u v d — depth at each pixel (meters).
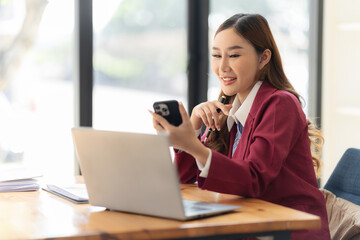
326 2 4.05
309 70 4.29
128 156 1.65
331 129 4.05
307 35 4.33
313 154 2.57
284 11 4.33
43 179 2.51
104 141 1.70
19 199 2.01
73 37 3.50
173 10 4.27
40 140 3.80
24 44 3.75
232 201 1.92
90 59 3.45
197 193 2.11
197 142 1.85
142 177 1.65
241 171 1.91
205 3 3.92
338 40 4.06
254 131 2.14
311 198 2.14
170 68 4.39
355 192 2.44
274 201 2.12
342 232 2.30
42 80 3.82
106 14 3.78
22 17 3.72
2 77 3.74
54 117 3.84
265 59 2.32
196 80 3.98
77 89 3.45
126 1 4.46
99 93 4.50
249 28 2.26
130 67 4.54
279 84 2.33
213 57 2.33
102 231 1.49
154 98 4.54
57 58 3.77
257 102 2.24
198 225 1.55
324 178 4.06
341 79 4.07
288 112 2.11
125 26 4.49
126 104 4.54
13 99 3.76
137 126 4.59
